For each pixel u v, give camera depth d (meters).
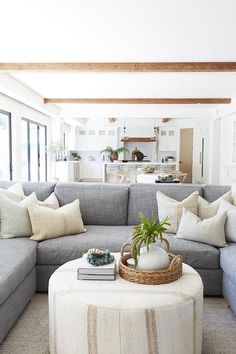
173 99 7.62
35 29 3.36
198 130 11.72
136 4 2.79
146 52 4.12
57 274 1.85
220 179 8.52
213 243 2.62
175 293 1.60
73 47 3.93
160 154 12.90
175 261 1.85
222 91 6.71
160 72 4.74
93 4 2.79
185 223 2.75
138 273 1.71
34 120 7.77
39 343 1.93
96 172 12.42
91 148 13.16
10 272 1.96
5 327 1.89
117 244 2.61
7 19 3.10
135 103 7.73
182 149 12.36
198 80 5.68
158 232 1.82
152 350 1.45
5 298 1.84
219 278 2.55
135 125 12.99
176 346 1.50
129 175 7.91
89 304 1.51
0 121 6.08
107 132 13.08
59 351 1.61
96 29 3.36
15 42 3.76
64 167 9.91
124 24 3.23
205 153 11.16
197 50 4.04
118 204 3.27
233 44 3.82
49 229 2.70
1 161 6.18
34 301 2.49
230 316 2.26
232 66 4.54
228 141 8.21
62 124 10.85
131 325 1.45
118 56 4.30
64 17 3.06
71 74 5.21
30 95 6.49
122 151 11.88
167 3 2.78
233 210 2.72
